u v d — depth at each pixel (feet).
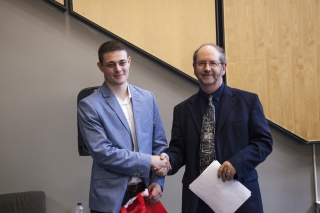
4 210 9.21
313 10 9.91
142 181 6.59
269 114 9.89
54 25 9.54
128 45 9.47
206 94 6.62
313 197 10.39
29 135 9.66
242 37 9.75
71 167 9.80
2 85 9.54
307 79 9.95
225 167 5.98
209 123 6.45
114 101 6.52
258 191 6.39
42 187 9.72
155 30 9.53
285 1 9.84
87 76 9.68
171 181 10.12
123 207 6.27
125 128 6.45
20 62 9.55
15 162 9.64
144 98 6.85
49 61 9.59
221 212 6.05
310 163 10.37
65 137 9.75
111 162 6.12
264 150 6.11
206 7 9.62
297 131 9.98
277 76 9.87
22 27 9.51
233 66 9.76
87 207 9.84
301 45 9.90
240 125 6.29
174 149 6.81
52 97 9.66
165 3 9.54
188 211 6.38
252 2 9.75
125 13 9.43
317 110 10.00
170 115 9.92
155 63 9.82
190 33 9.61
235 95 6.56
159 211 6.60
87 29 9.60
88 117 6.32
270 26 9.82
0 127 9.59
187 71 9.64
